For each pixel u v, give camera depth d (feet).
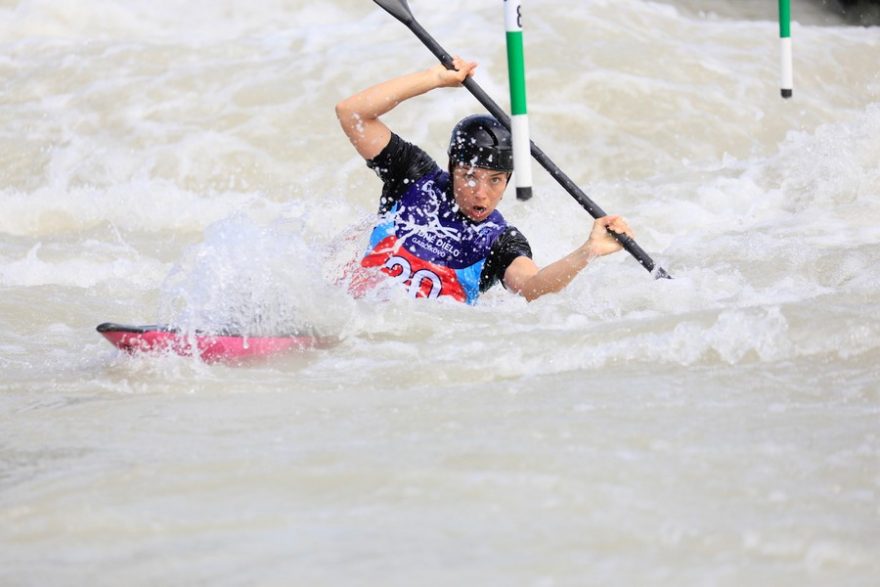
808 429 32.09
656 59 113.60
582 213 81.30
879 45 126.00
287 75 112.16
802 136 102.22
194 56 118.11
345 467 29.63
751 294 50.03
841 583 21.98
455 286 51.70
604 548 23.81
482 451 30.50
